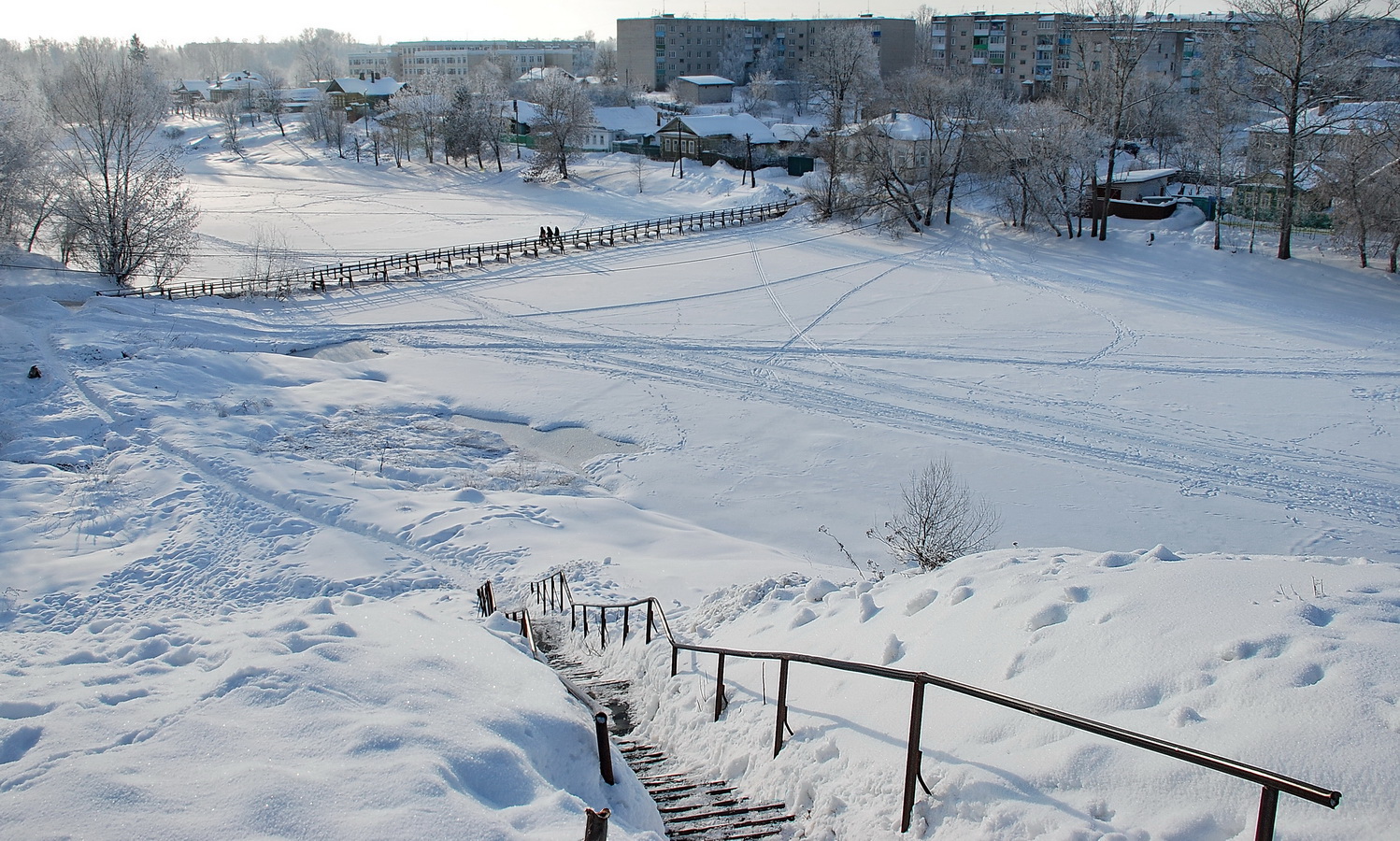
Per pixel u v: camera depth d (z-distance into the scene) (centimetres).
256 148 11938
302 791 466
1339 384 3120
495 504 2270
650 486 2500
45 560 1848
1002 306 4247
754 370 3462
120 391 2977
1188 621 643
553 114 8594
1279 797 453
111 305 4088
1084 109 6088
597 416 3047
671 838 566
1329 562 826
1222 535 2153
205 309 4222
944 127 6462
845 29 11744
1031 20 11512
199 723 557
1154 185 6309
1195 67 9031
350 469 2519
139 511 2120
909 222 5953
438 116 10162
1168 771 491
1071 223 5603
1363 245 4441
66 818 442
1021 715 588
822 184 6625
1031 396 3103
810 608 1030
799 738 684
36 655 856
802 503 2383
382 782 477
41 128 4678
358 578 1778
